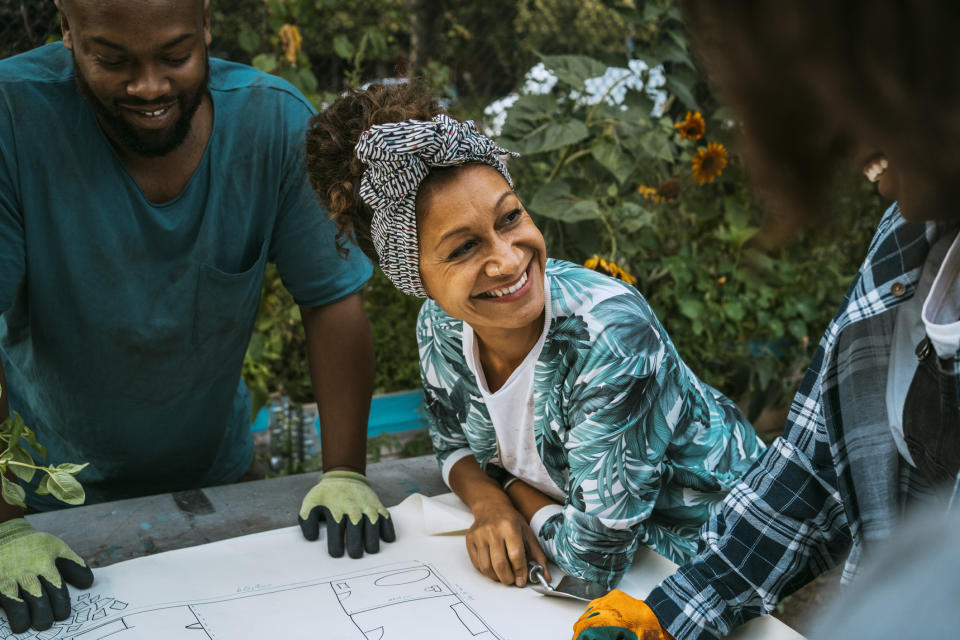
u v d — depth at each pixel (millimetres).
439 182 1163
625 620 1090
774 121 475
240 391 2029
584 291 1274
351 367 1657
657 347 1270
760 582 1117
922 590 321
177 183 1530
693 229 3543
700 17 466
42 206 1485
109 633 1153
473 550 1341
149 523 1524
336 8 3381
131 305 1584
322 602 1231
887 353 943
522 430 1380
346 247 1645
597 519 1241
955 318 829
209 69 1498
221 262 1620
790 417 1127
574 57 3021
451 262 1192
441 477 1747
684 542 1384
